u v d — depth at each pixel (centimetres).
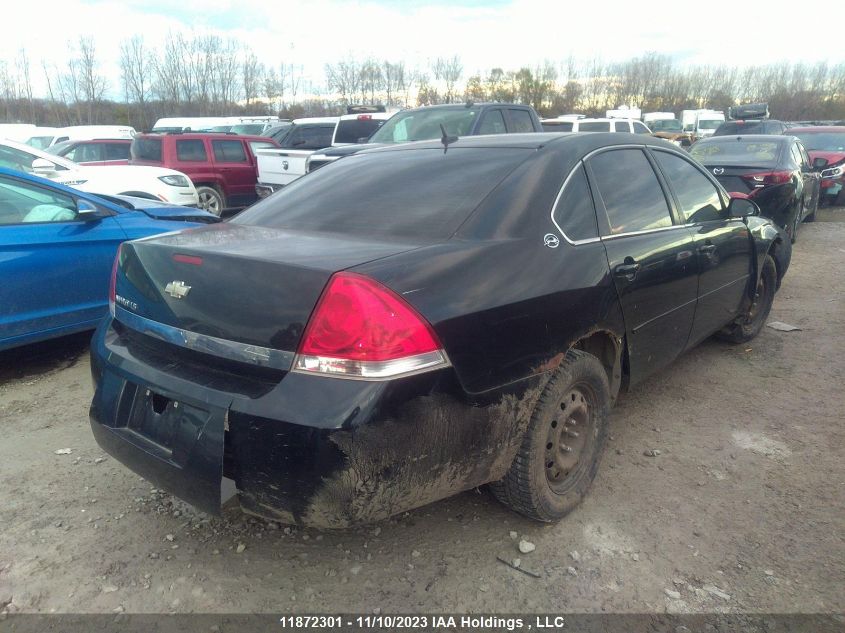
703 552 274
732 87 6688
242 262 231
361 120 1314
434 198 286
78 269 483
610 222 318
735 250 437
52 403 422
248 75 4753
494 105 944
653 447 364
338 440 205
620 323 310
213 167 1292
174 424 237
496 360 240
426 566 267
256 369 222
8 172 461
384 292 215
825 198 1432
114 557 271
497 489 280
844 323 585
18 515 298
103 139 1395
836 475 334
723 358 501
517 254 260
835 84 6506
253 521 295
